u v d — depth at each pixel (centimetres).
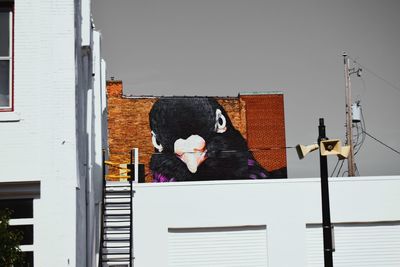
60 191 1723
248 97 5022
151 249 2867
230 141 4978
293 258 2917
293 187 2941
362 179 2972
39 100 1738
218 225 2902
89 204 2208
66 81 1747
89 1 2127
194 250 2898
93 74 2548
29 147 1727
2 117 1720
